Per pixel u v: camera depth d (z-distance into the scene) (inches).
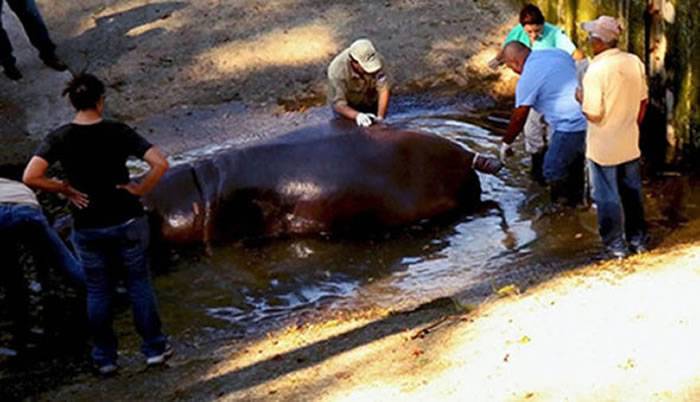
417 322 288.0
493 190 380.2
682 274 283.7
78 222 263.1
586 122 353.1
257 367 270.8
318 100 470.0
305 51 504.7
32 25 486.0
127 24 530.9
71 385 275.6
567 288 289.6
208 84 486.0
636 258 310.7
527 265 324.5
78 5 544.7
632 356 237.8
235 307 321.4
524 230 350.3
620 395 223.3
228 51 506.6
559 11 467.8
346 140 366.0
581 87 315.6
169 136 448.1
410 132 371.2
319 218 357.4
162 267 346.9
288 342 287.9
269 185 358.9
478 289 309.9
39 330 312.2
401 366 255.0
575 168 361.4
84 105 255.6
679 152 380.2
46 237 335.0
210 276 339.9
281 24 524.1
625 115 307.3
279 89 479.8
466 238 350.0
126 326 311.6
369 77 379.6
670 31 373.7
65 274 335.3
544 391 228.8
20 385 278.8
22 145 446.6
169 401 257.1
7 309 324.5
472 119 445.7
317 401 242.5
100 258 268.4
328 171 358.9
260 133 445.4
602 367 235.1
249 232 359.9
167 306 323.6
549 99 357.4
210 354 287.6
